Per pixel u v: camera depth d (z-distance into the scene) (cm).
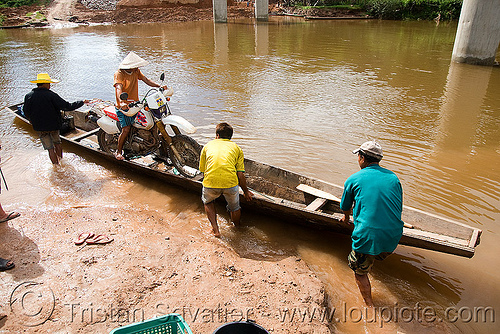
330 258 439
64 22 2998
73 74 1330
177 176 546
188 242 439
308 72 1346
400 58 1582
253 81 1226
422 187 580
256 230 488
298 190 538
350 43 1944
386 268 425
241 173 463
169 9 3325
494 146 738
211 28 2647
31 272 376
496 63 1506
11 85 1183
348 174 624
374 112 934
